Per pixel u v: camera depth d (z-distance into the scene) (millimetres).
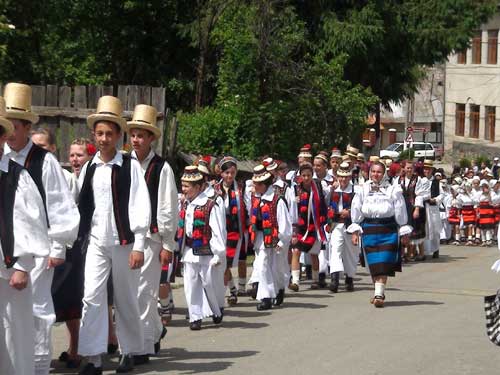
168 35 28609
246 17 21719
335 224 14062
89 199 8414
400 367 8828
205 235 10680
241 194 12859
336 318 11648
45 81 26109
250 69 21375
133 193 8398
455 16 29266
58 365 8969
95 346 8211
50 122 15266
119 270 8375
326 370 8703
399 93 31328
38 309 7480
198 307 10773
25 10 25000
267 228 12266
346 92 22484
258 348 9727
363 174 17422
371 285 15117
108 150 8414
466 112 62406
